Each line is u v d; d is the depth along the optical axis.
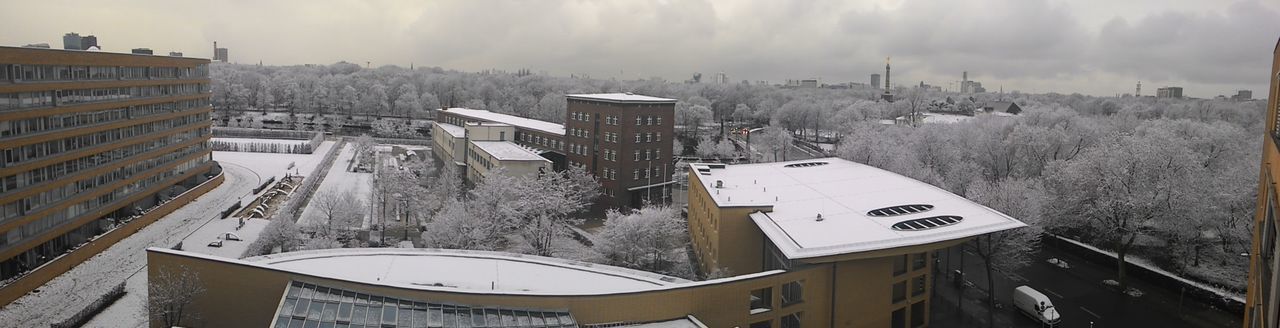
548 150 156.38
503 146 143.38
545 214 100.38
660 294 56.59
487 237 98.38
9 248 78.12
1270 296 30.80
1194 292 82.62
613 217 97.75
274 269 56.03
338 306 52.00
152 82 114.25
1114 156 93.56
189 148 132.00
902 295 70.56
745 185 94.75
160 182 118.88
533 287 60.78
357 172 169.12
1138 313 77.88
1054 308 74.81
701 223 94.44
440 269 64.31
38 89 85.88
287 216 98.38
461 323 51.31
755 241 78.75
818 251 62.81
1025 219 90.50
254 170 163.88
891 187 92.75
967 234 68.12
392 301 53.53
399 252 68.69
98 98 99.19
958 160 137.88
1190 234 89.12
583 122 143.62
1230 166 109.75
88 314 69.44
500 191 103.69
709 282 58.56
